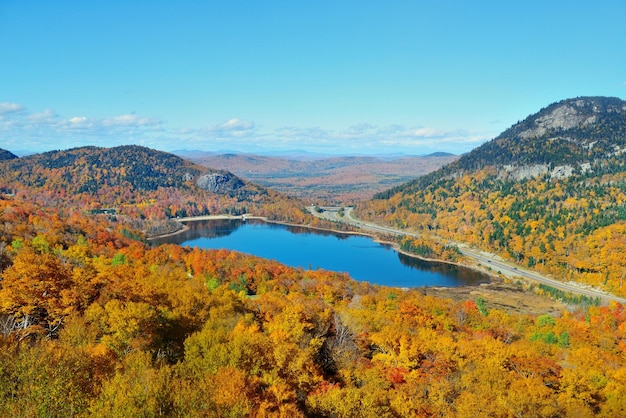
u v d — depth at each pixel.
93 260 112.94
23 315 50.47
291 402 40.78
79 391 29.48
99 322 47.69
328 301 122.94
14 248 106.75
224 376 37.22
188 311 59.47
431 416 48.34
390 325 81.12
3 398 26.44
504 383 55.69
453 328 103.00
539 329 111.31
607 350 98.31
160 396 30.25
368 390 47.28
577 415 51.84
